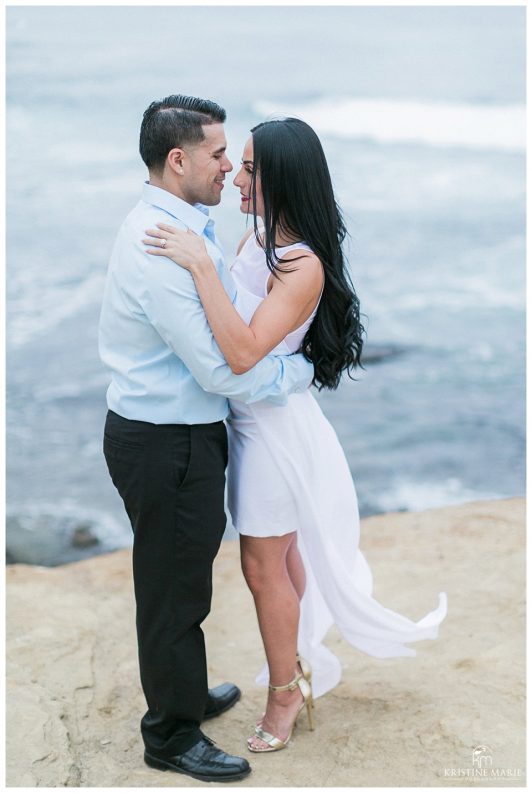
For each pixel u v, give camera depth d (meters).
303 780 2.54
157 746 2.60
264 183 2.39
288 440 2.56
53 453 7.74
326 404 8.87
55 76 21.97
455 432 8.16
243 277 2.51
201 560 2.43
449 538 4.28
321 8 27.42
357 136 19.97
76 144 18.45
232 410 2.57
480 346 10.15
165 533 2.39
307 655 2.89
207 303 2.19
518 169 17.67
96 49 23.84
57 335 10.16
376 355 9.98
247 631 3.58
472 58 24.19
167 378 2.32
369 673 3.16
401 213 15.07
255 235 2.43
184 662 2.50
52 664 3.11
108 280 2.38
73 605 3.60
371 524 4.54
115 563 4.26
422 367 9.65
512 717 2.76
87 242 13.31
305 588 2.87
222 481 2.45
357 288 11.91
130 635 3.45
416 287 11.97
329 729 2.80
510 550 4.08
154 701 2.55
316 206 2.42
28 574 4.04
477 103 21.52
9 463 7.51
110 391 2.44
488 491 7.26
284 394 2.45
